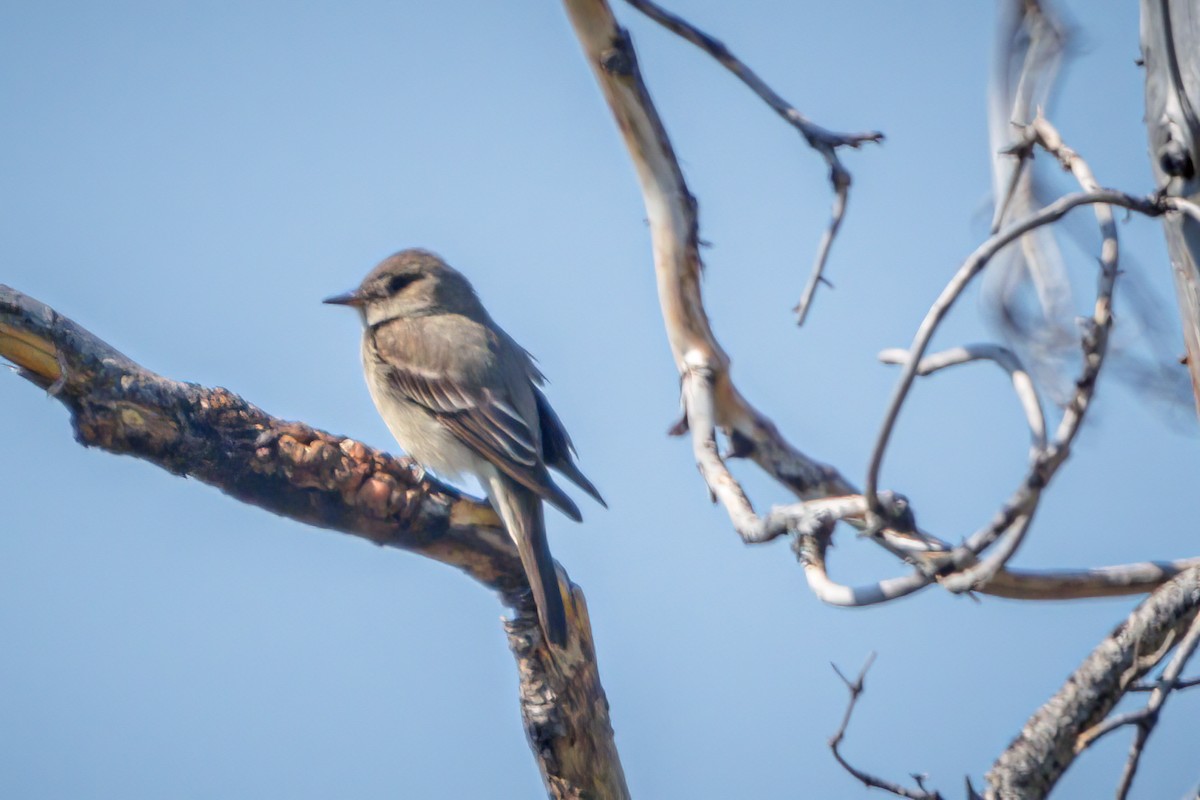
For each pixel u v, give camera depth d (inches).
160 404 385.1
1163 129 346.9
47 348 369.1
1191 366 365.7
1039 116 382.9
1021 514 285.9
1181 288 359.3
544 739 402.0
